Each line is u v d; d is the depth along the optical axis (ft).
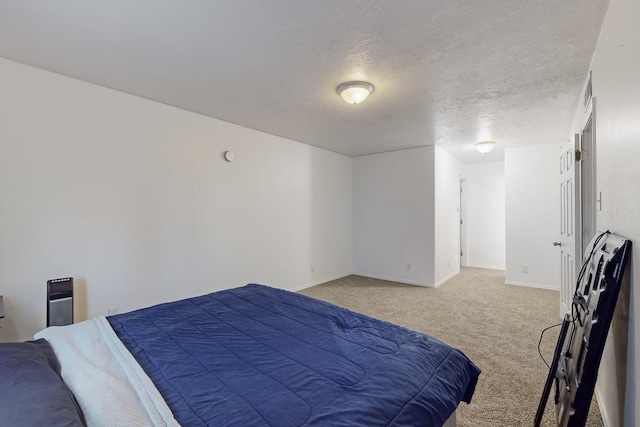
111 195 8.73
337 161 17.37
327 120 11.41
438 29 5.82
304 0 5.02
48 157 7.66
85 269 8.26
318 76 7.82
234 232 11.99
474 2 5.06
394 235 16.75
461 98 9.25
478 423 5.53
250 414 2.91
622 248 3.92
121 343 4.33
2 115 7.02
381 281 16.63
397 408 3.14
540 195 15.25
